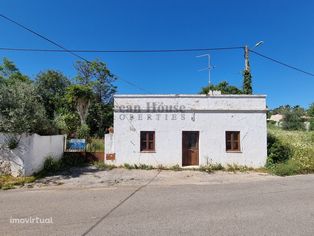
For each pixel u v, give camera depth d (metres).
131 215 7.18
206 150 16.94
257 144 16.97
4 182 12.00
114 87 40.16
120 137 17.03
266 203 8.36
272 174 15.03
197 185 11.91
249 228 6.06
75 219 6.85
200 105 17.09
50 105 33.91
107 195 9.83
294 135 26.38
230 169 16.41
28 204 8.48
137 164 16.86
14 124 12.73
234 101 17.12
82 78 38.81
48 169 15.10
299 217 6.85
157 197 9.41
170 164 16.83
